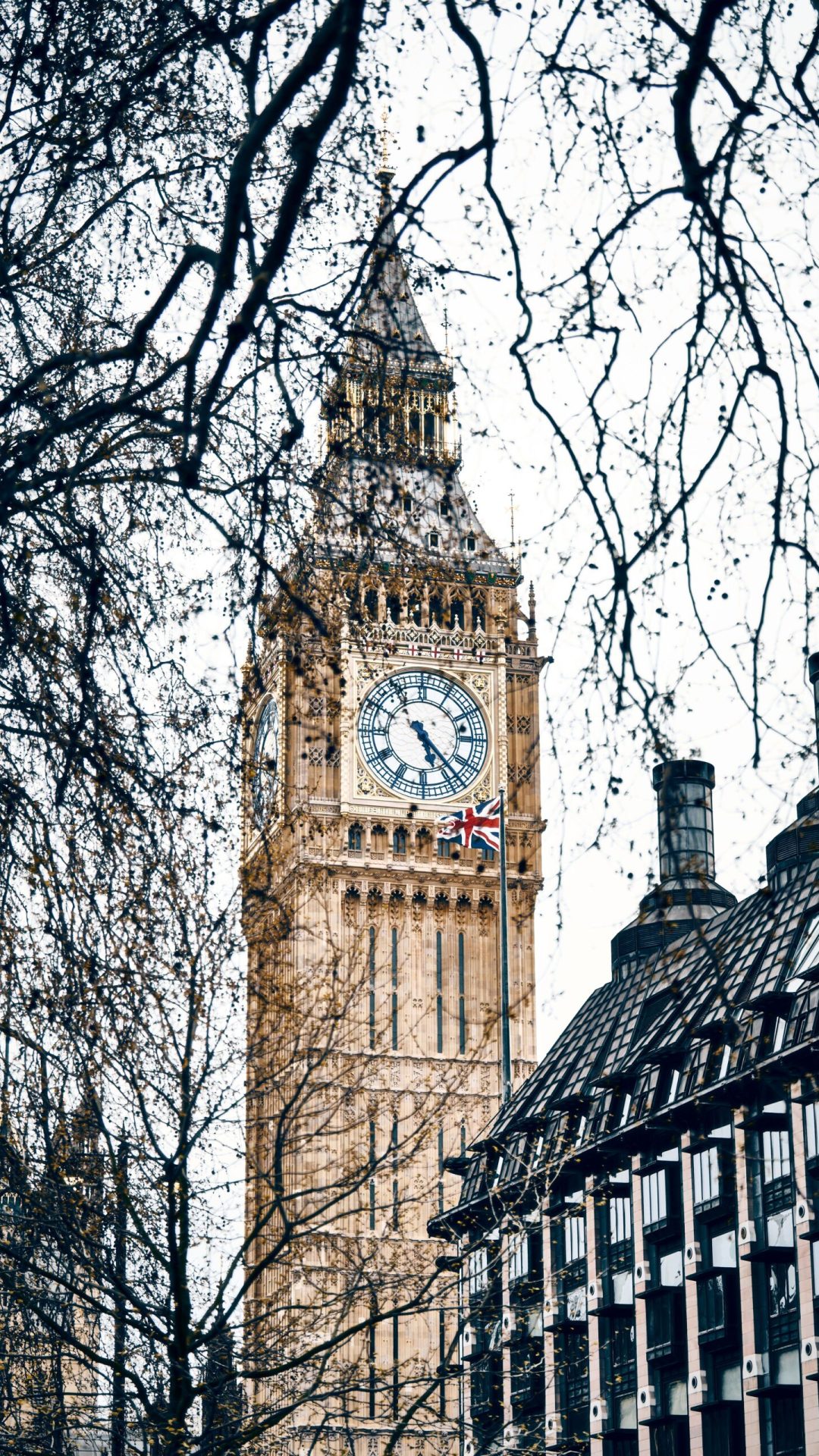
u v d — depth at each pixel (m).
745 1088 82.75
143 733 22.73
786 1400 81.75
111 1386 34.19
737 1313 84.75
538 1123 53.31
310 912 159.38
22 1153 31.03
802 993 79.50
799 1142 80.00
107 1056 26.38
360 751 164.62
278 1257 36.56
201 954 30.81
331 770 163.75
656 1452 89.19
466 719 167.50
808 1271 79.62
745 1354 83.25
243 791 23.94
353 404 20.08
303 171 16.02
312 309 18.61
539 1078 106.00
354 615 21.61
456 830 132.75
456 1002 163.12
